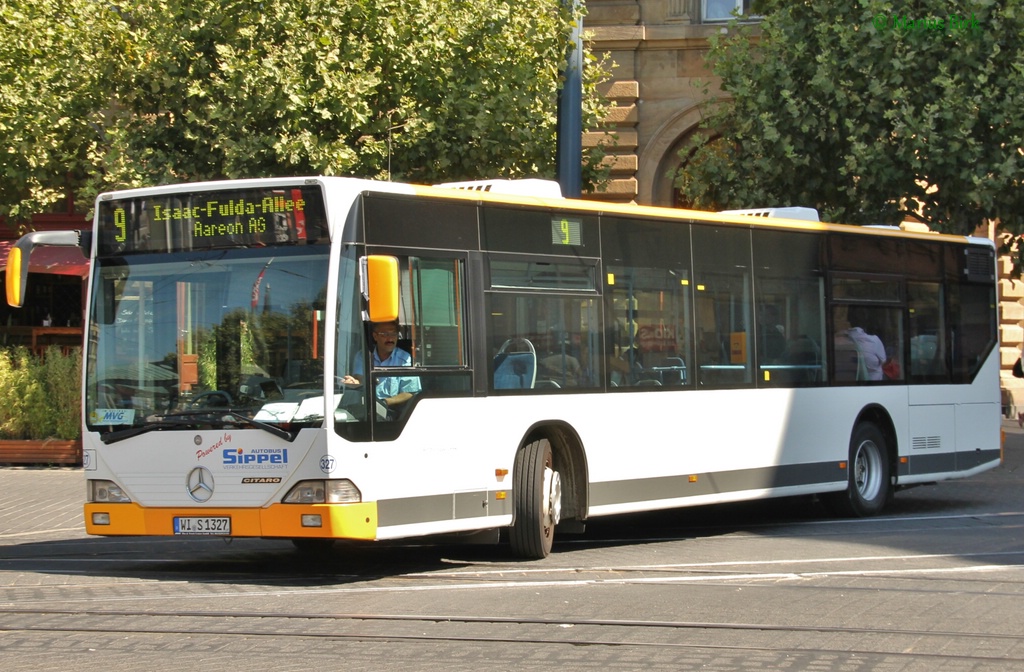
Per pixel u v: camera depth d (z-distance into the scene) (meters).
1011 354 30.98
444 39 20.81
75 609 9.66
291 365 10.75
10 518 16.16
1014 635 8.71
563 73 21.20
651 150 27.98
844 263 15.98
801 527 15.20
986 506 17.56
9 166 22.22
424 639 8.56
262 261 10.95
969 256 17.86
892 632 8.80
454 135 21.36
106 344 11.39
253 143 19.59
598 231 13.12
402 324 11.17
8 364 22.69
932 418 17.12
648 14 27.97
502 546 13.41
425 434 11.27
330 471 10.54
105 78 21.03
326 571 11.70
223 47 19.45
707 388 14.12
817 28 20.55
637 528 15.27
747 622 9.12
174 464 10.98
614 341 13.16
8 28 21.53
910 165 20.38
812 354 15.48
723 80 22.25
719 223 14.45
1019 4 19.61
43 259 23.14
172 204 11.26
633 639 8.56
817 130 20.81
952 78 19.86
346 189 10.90
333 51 19.64
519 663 7.89
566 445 12.77
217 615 9.41
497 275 12.06
